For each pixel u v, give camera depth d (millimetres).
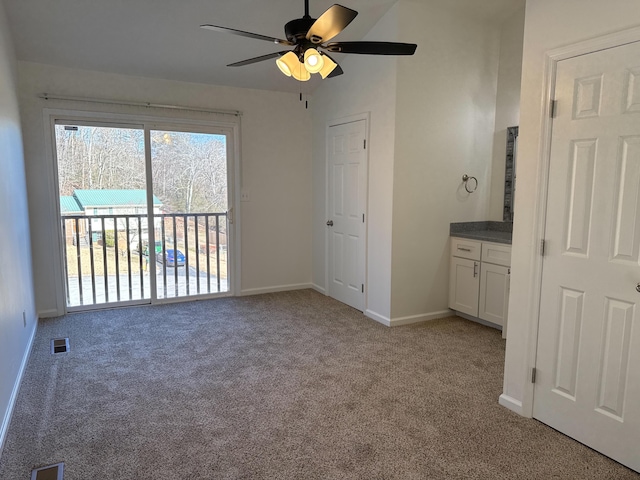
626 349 1871
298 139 4949
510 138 3936
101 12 3186
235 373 2828
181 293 4645
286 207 4980
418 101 3635
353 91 4094
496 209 4105
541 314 2211
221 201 4691
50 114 3791
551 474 1854
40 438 2088
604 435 1974
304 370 2879
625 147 1828
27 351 3055
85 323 3814
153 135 4285
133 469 1865
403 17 3469
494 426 2221
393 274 3736
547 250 2160
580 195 2002
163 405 2412
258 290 4945
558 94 2061
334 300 4652
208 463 1909
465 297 3875
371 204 3928
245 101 4629
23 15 3121
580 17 1948
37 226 3830
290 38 2221
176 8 3215
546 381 2211
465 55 3820
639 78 1769
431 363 2994
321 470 1865
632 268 1832
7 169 2711
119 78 4051
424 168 3750
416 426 2215
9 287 2516
